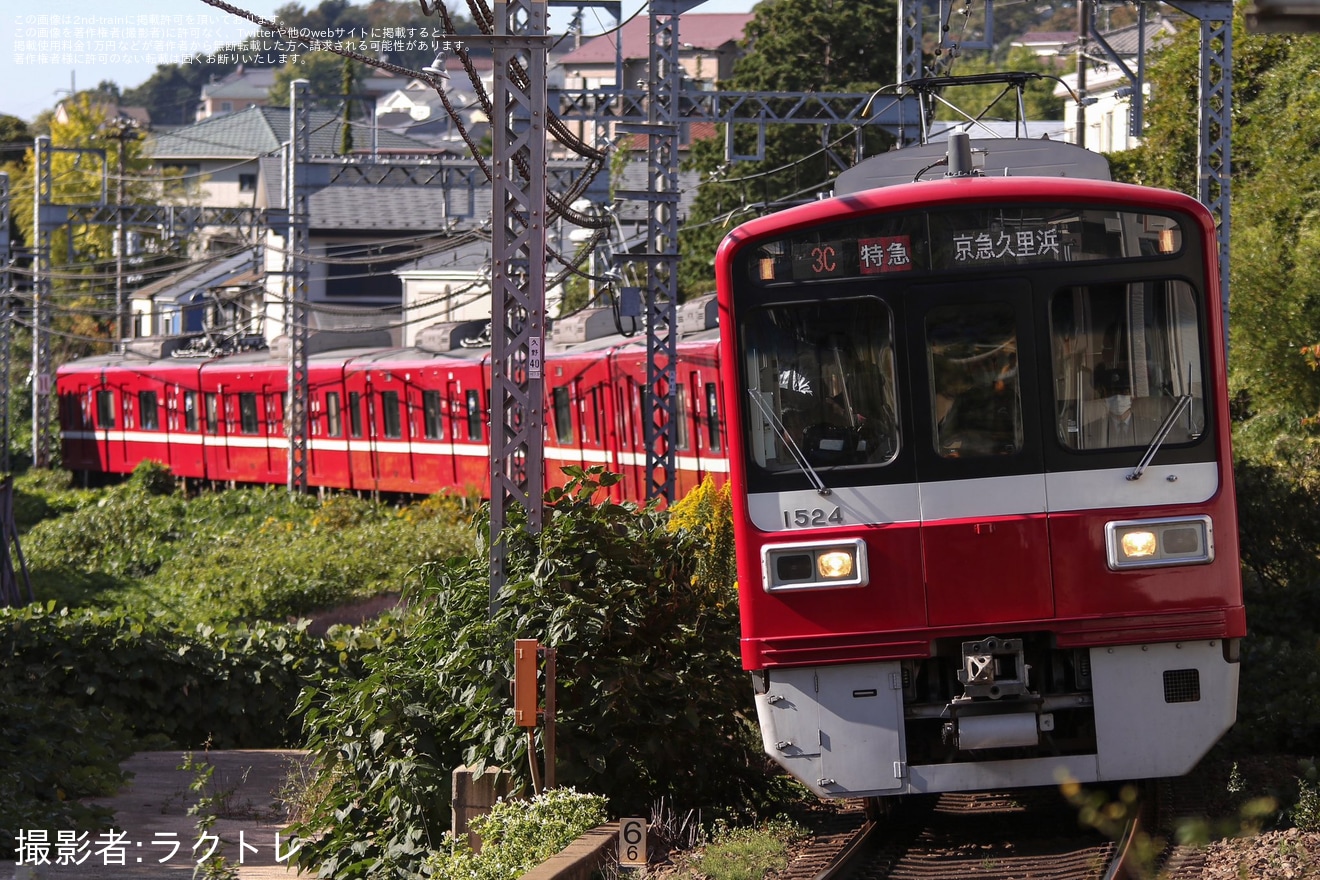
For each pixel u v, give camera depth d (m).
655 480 41.28
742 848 15.99
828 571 15.53
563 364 48.78
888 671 15.52
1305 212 37.41
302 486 59.94
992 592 15.38
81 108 135.25
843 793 15.56
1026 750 15.62
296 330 59.69
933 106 35.12
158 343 80.69
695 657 18.09
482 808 16.95
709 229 78.69
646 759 17.38
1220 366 15.48
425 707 17.69
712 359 39.50
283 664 28.73
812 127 76.00
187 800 22.06
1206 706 15.38
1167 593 15.32
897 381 15.61
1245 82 46.09
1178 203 15.53
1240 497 25.83
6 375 81.81
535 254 19.66
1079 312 15.58
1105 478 15.43
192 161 158.00
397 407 58.53
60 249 127.94
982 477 15.48
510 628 17.55
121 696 27.03
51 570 51.38
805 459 15.70
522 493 19.27
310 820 18.25
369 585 44.03
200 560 50.09
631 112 41.34
